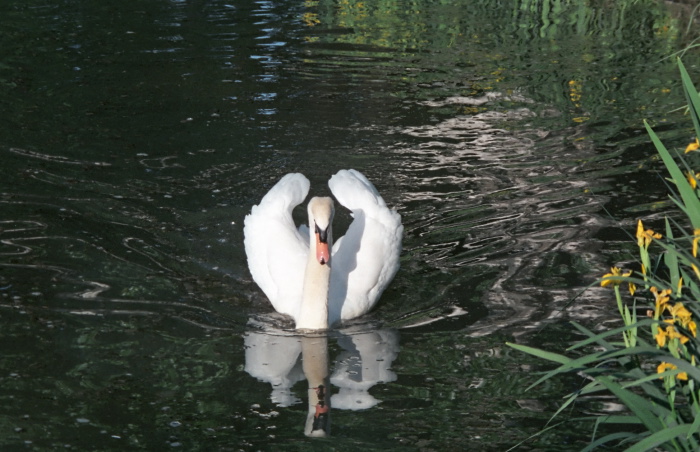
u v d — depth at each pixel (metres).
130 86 12.70
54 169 9.87
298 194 8.38
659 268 7.68
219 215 9.01
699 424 4.22
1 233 8.40
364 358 6.72
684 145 10.69
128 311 7.26
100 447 5.46
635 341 4.89
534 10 17.73
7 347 6.62
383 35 15.81
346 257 7.88
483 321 7.15
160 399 6.05
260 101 12.30
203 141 10.84
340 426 5.75
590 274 7.78
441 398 6.07
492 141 11.03
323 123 11.55
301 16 16.97
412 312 7.48
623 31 16.19
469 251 8.34
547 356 4.80
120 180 9.68
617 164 10.23
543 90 12.96
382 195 9.52
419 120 11.73
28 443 5.47
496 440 5.54
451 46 15.28
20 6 16.84
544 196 9.43
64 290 7.51
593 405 5.89
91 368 6.40
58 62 13.62
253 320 7.36
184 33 15.52
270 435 5.65
